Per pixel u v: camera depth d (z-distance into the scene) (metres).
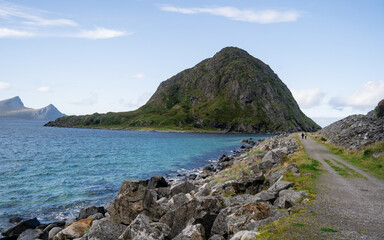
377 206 14.20
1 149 74.06
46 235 18.34
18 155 63.03
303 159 31.05
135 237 11.74
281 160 30.83
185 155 72.75
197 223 12.83
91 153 71.62
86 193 30.77
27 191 31.06
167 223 13.54
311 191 17.09
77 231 15.55
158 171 46.97
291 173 22.44
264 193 16.95
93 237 12.55
